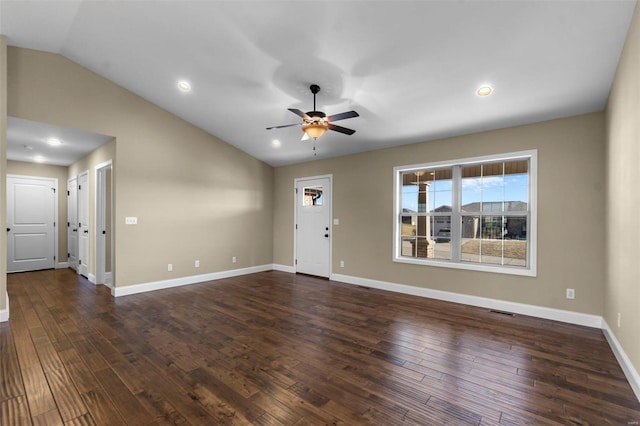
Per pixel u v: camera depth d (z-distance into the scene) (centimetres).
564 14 229
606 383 228
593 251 343
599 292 340
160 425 180
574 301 354
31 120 370
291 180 660
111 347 284
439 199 466
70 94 400
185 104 470
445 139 452
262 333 321
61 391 214
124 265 457
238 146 601
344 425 181
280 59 330
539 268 375
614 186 285
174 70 388
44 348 280
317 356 270
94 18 317
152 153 484
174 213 513
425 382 229
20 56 363
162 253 500
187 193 530
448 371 245
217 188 575
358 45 292
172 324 345
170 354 272
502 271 400
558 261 363
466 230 441
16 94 360
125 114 453
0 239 336
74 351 275
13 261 611
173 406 198
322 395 212
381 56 302
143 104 472
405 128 439
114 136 442
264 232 670
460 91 339
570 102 332
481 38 262
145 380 229
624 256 247
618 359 260
